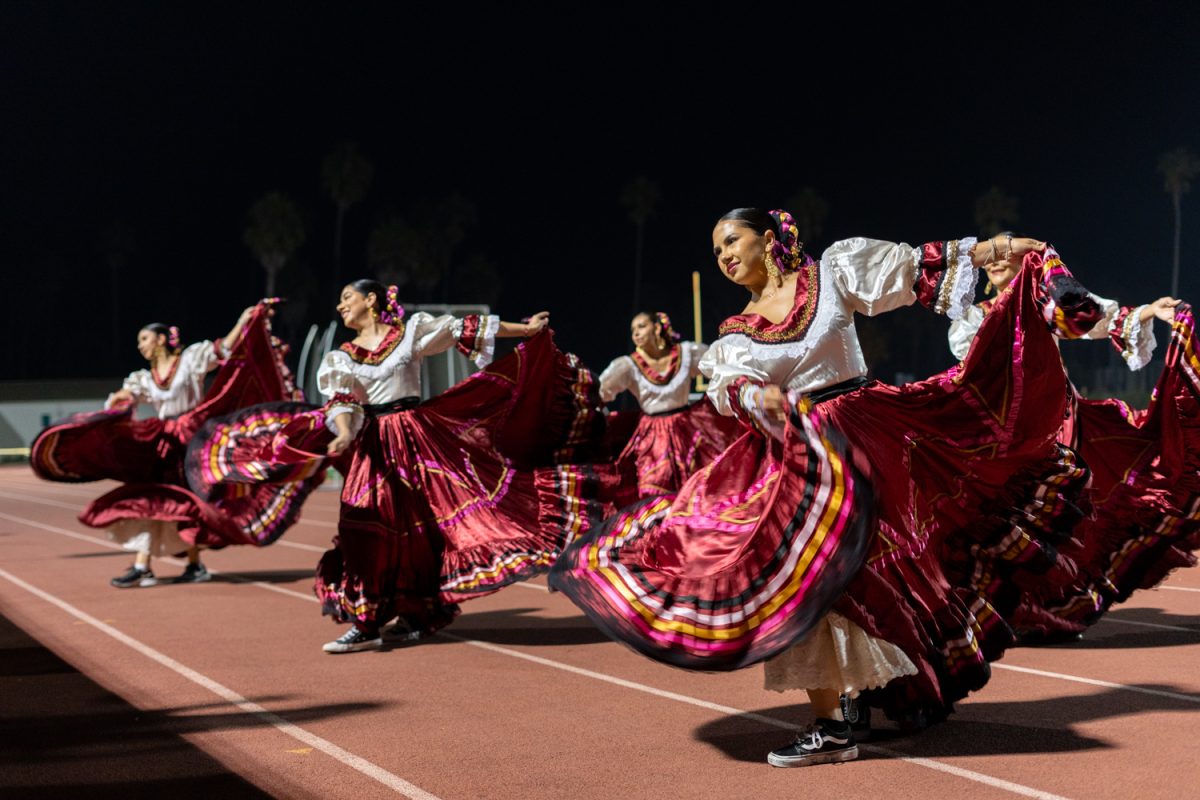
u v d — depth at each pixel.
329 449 6.30
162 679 5.52
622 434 8.63
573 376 7.02
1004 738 4.14
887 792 3.56
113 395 9.18
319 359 18.14
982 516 4.32
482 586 6.41
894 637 3.83
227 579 9.38
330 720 4.69
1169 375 5.87
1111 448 6.00
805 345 4.03
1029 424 4.20
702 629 3.78
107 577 9.55
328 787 3.79
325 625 7.07
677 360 8.44
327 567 6.64
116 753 4.22
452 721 4.64
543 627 6.99
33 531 14.36
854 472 3.64
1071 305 3.95
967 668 4.09
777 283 4.18
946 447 4.17
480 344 6.66
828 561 3.65
